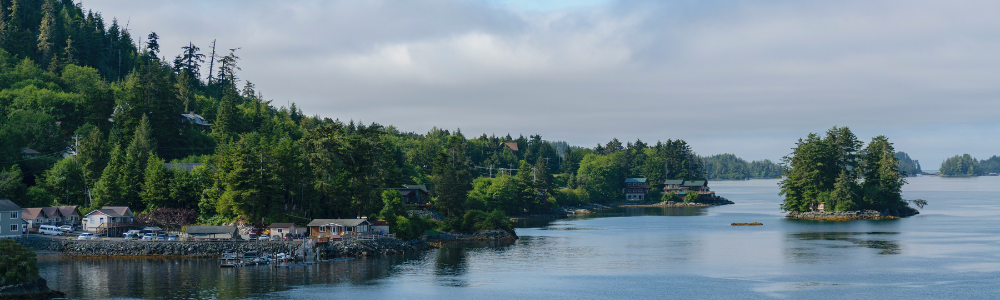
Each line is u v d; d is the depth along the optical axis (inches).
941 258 5260.8
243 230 5836.6
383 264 5113.2
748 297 3941.9
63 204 6678.2
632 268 4933.6
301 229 5767.7
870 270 4763.8
